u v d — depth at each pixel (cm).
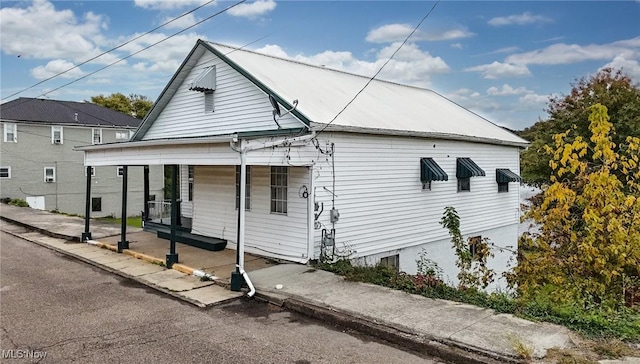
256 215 1152
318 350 561
